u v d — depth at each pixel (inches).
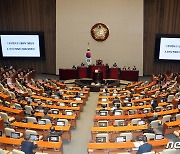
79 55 1135.0
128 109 627.2
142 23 1087.0
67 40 1123.9
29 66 1182.9
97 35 1107.3
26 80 963.3
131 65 1131.3
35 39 1112.2
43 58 1143.0
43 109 610.9
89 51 1085.8
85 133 580.1
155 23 1095.6
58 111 603.2
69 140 534.6
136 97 740.0
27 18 1124.5
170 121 550.0
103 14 1093.8
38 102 674.8
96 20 1101.1
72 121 590.6
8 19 1128.8
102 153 416.2
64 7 1095.0
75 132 584.1
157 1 1074.1
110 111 608.7
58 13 1100.5
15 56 1127.6
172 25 1084.5
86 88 896.3
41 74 1181.1
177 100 668.7
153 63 1139.3
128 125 514.9
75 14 1099.9
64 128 511.5
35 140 440.1
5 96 705.6
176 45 1064.2
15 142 429.4
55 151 425.1
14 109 608.7
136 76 1064.2
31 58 1137.4
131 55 1121.4
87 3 1089.4
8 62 1178.0
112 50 1123.3
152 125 533.3
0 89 814.5
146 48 1126.4
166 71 1132.5
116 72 1053.8
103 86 962.7
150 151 382.6
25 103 661.9
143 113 596.4
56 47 1133.1
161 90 801.6
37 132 505.7
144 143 398.3
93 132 492.1
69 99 739.4
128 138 452.4
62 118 577.0
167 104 664.4
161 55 1088.8
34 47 1122.7
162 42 1071.0
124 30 1100.5
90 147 410.9
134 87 911.0
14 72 1036.5
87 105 786.2
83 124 631.8
